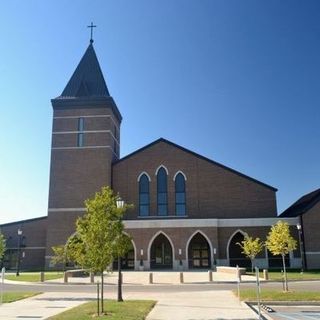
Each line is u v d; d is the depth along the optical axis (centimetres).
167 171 5503
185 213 5388
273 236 3058
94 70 5900
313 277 3506
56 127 5603
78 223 1784
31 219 5506
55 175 5456
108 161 5481
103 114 5606
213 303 2008
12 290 2895
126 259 5012
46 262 5184
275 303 2006
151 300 2125
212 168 5478
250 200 5362
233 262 4978
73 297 2391
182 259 4812
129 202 5456
